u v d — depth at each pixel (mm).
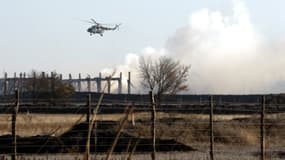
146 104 57469
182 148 70250
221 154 68875
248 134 83875
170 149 68500
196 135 82000
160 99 91438
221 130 84000
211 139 53812
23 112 83188
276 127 88375
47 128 72625
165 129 77000
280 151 72000
